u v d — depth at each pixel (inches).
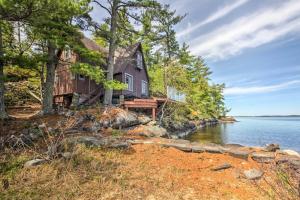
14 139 270.2
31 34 482.6
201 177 189.6
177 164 220.8
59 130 337.7
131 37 676.7
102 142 276.7
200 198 150.6
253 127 1311.5
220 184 175.2
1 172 177.2
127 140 308.7
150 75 1171.3
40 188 155.2
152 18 619.5
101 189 159.2
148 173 194.7
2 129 327.3
